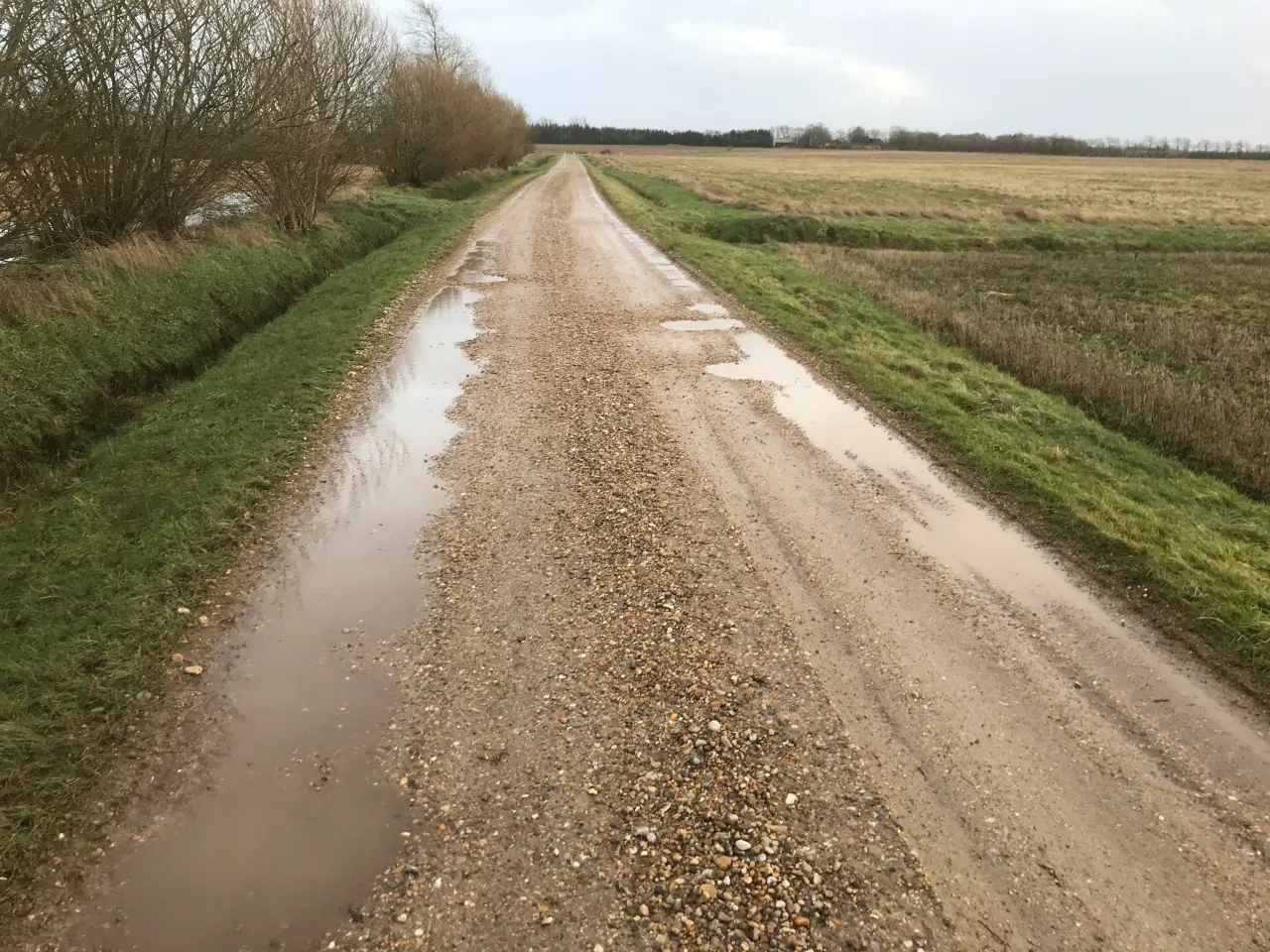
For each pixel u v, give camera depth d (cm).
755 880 341
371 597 549
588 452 789
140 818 374
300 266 1577
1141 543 596
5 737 404
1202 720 434
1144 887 339
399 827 369
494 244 2189
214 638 504
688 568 580
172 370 1020
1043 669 475
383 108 2961
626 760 407
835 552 605
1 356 812
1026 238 2758
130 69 1248
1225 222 3150
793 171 6203
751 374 1051
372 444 812
